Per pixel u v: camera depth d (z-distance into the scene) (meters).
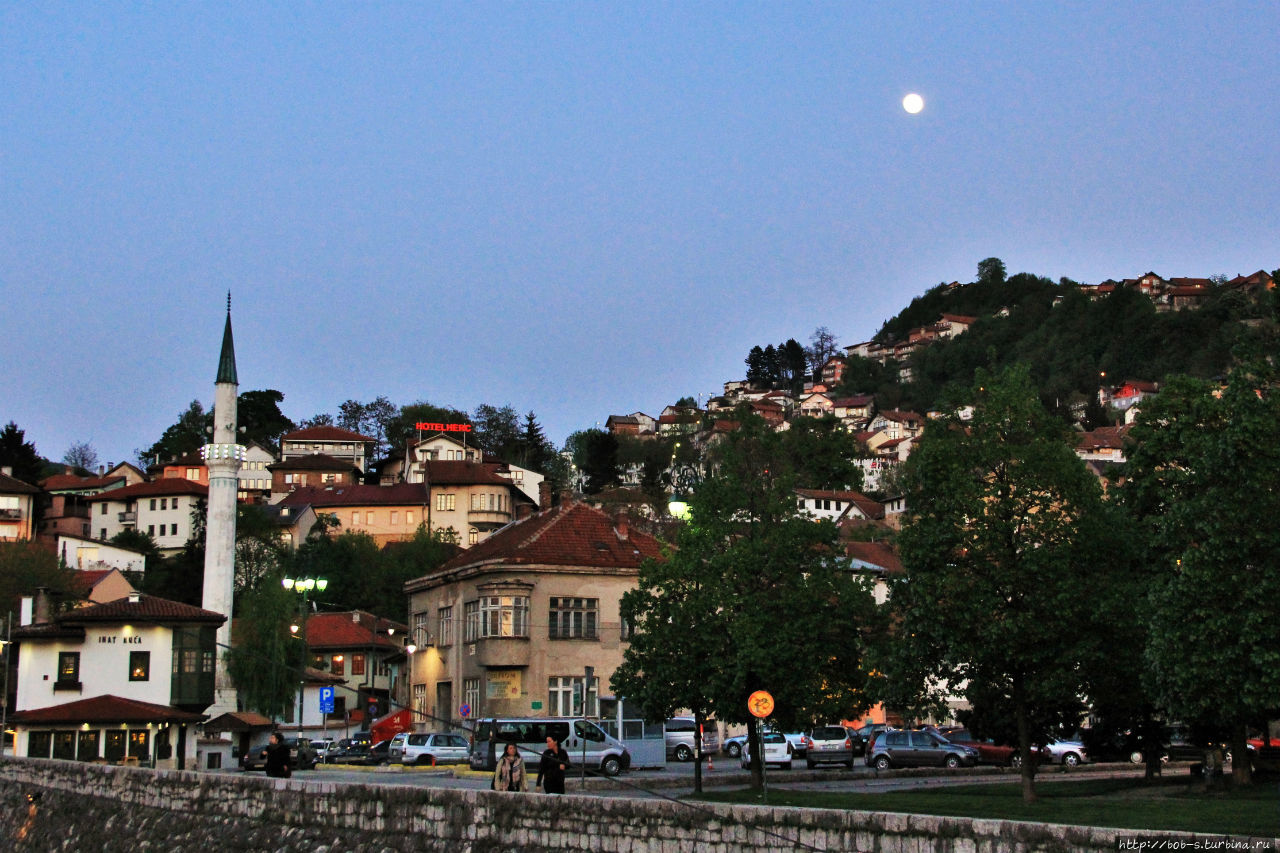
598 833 19.00
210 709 75.38
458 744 53.38
